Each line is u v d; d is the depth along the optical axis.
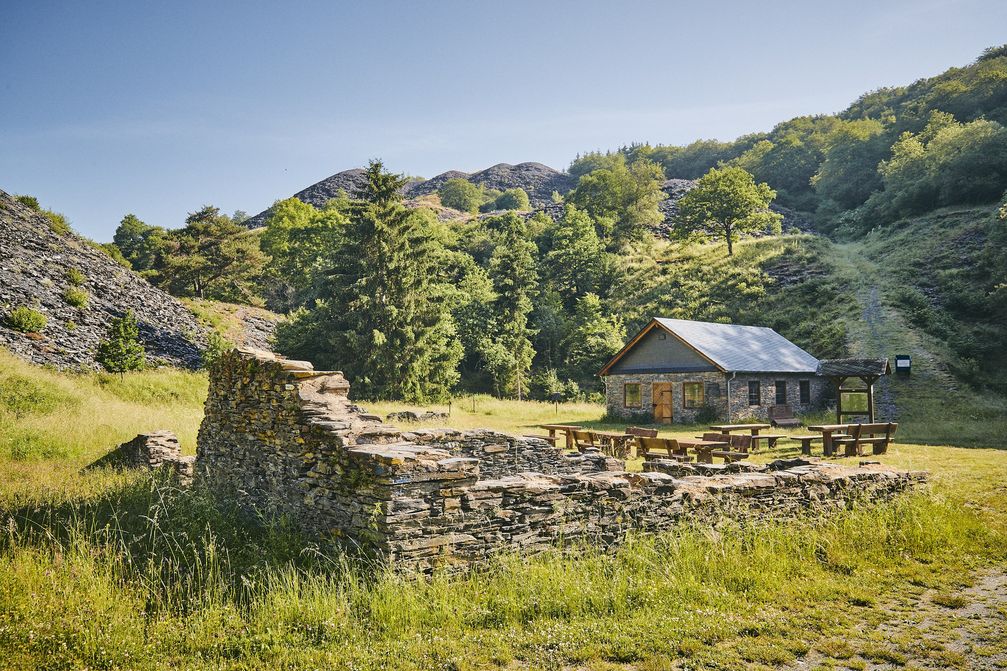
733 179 78.94
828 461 16.48
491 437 12.92
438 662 4.92
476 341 63.72
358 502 6.77
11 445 15.00
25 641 4.93
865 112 150.25
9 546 6.96
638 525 8.12
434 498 6.54
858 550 8.20
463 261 80.38
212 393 11.99
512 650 5.19
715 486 8.89
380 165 51.78
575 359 62.62
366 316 49.53
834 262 64.19
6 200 47.09
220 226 74.44
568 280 79.69
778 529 8.52
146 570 6.48
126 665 4.81
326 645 5.22
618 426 31.12
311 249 86.12
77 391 23.12
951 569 7.49
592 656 5.07
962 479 12.63
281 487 8.79
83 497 9.88
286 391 8.91
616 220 105.81
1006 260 49.78
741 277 65.06
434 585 6.16
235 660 4.96
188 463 13.27
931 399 34.59
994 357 39.78
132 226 110.19
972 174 73.50
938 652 5.23
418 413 29.58
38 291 35.88
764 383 33.59
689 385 33.41
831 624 5.88
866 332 45.47
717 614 5.99
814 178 122.38
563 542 7.43
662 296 67.06
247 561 7.01
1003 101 101.50
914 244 62.97
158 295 47.53
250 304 76.75
